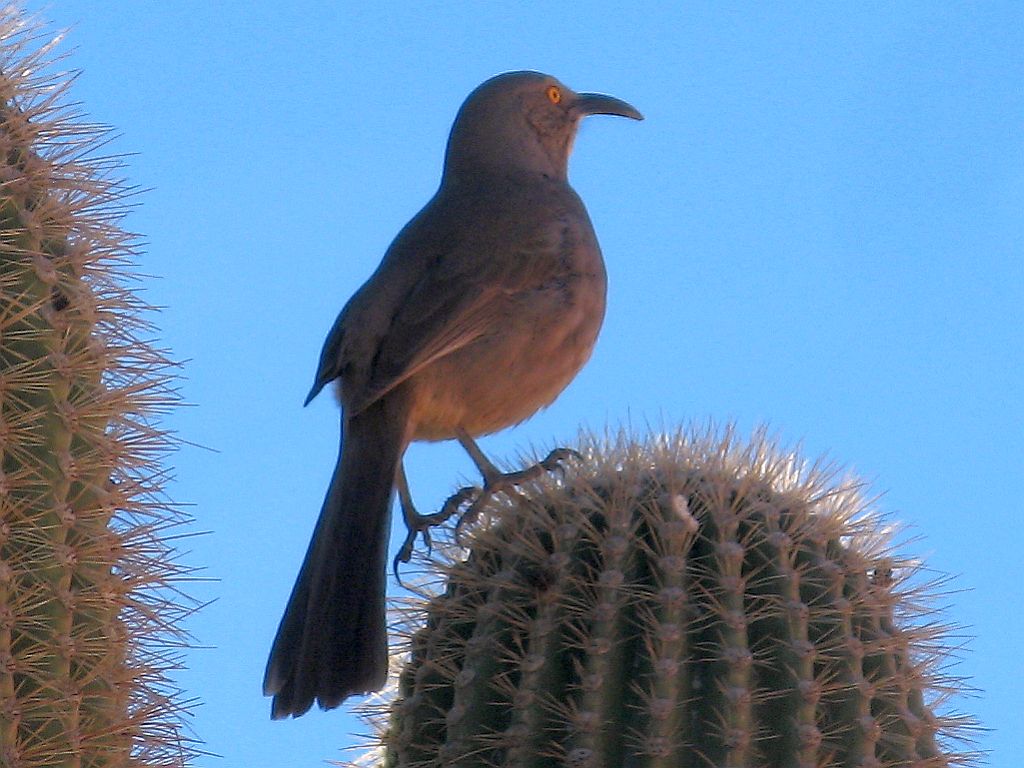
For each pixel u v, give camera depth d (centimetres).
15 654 614
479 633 709
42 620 620
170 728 671
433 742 713
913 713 717
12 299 664
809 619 697
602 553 705
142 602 681
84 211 726
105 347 702
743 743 656
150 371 723
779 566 700
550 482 768
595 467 772
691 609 690
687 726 668
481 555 746
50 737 611
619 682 678
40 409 652
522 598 710
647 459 763
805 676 675
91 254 721
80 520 651
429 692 721
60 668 620
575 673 691
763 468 763
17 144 713
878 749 693
